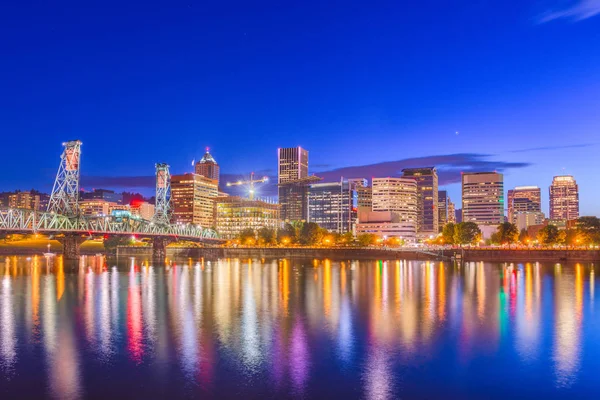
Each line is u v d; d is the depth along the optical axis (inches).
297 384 1797.5
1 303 3582.7
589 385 1797.5
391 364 2028.8
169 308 3336.6
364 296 3939.5
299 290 4370.1
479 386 1786.4
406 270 6879.9
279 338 2442.2
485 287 4579.2
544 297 3873.0
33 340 2401.6
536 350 2233.0
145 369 1956.2
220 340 2401.6
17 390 1734.7
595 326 2731.3
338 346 2297.0
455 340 2412.6
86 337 2463.1
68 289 4490.7
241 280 5374.0
